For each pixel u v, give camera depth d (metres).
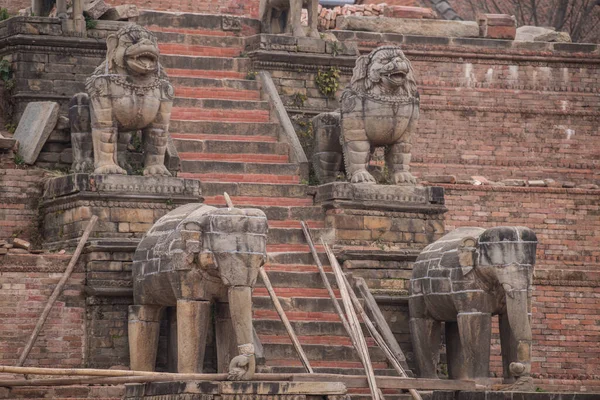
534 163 49.12
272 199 39.56
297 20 44.28
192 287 31.94
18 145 39.47
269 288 34.62
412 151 48.25
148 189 36.97
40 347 35.28
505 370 34.78
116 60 36.81
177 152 40.09
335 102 44.16
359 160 39.09
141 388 30.70
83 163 38.31
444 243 35.91
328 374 31.19
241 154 40.94
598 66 49.97
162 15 44.62
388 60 38.69
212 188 39.25
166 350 35.12
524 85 49.44
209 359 35.00
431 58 48.78
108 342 35.38
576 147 49.56
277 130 41.94
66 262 35.78
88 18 42.91
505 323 34.78
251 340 31.36
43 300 35.53
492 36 49.47
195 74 43.28
